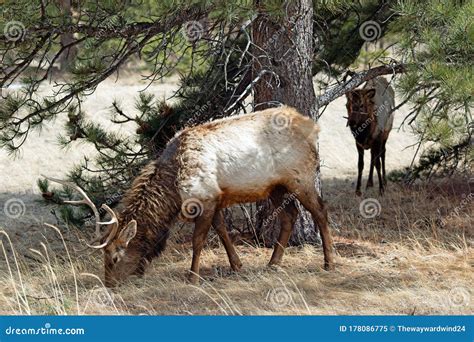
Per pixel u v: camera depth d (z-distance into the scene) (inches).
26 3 403.2
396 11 400.8
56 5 418.0
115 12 409.4
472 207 534.6
